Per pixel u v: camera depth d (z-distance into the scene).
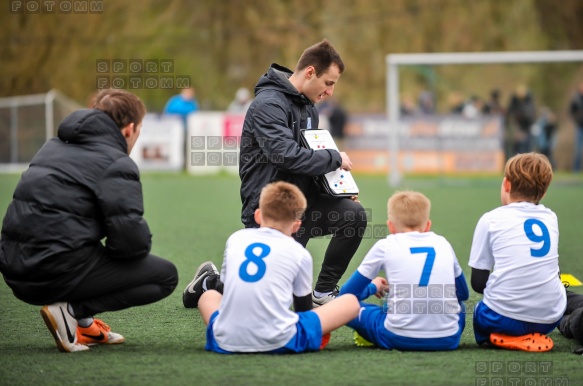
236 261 11.31
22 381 10.17
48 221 11.21
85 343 11.98
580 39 70.69
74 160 11.41
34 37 72.06
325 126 50.66
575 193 37.66
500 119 44.56
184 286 16.80
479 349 11.82
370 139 51.00
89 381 10.14
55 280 11.31
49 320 11.36
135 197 11.39
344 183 13.91
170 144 50.12
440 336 11.52
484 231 11.98
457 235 24.27
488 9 71.06
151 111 60.12
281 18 72.81
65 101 52.25
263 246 11.36
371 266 11.65
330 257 14.28
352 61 71.62
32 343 12.26
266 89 13.73
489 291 11.92
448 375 10.39
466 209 31.16
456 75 45.97
